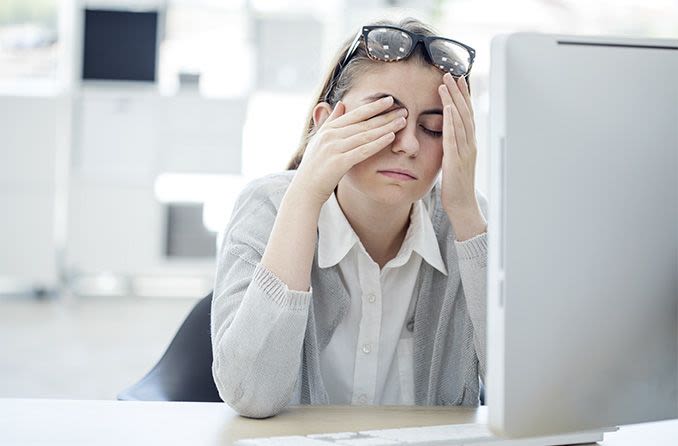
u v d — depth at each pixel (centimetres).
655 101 94
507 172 89
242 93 649
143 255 623
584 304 93
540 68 89
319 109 145
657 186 95
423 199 154
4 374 415
